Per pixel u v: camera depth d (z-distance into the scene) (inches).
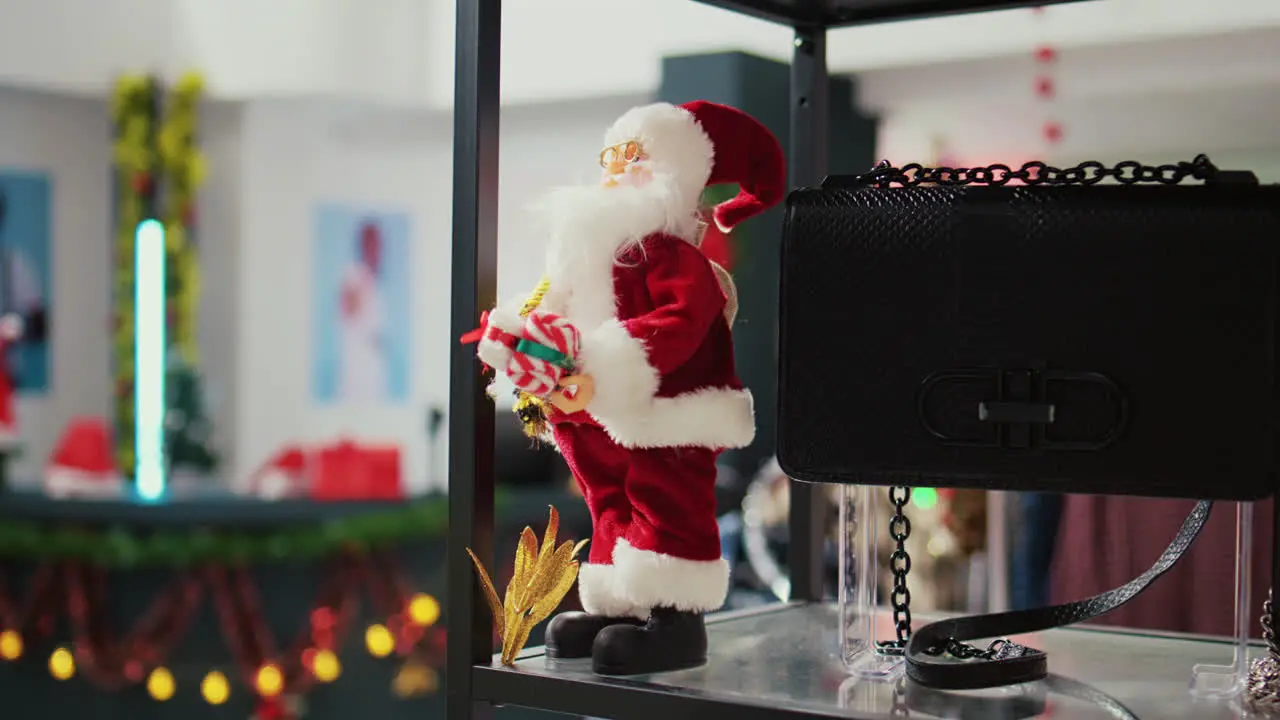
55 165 256.5
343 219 261.9
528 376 33.6
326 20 233.9
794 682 36.1
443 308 276.4
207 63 239.5
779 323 35.4
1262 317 31.0
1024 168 34.6
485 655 38.4
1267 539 54.6
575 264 37.6
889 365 34.1
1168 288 31.8
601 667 36.7
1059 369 32.5
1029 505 72.9
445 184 274.7
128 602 153.5
